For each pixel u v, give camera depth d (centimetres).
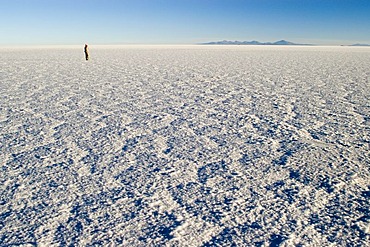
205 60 2214
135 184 316
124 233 235
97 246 220
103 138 471
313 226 242
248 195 292
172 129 519
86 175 340
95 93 866
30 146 437
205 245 220
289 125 543
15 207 275
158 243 222
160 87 972
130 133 497
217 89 938
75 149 424
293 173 342
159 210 266
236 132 500
